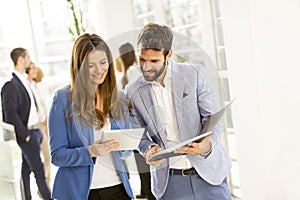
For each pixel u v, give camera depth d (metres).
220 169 2.05
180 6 3.71
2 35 4.84
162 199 2.05
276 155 2.97
